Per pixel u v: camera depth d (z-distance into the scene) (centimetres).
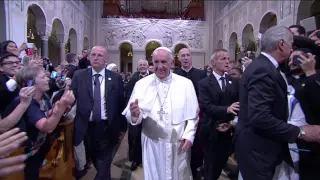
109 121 307
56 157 279
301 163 209
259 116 167
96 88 311
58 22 1298
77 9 1600
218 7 2053
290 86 220
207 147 307
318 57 215
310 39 212
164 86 245
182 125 240
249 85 178
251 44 1406
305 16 794
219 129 291
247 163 188
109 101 310
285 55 182
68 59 596
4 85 270
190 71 398
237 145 199
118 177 405
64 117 302
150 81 249
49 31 1123
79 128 299
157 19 2036
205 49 2077
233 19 1571
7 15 762
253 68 181
